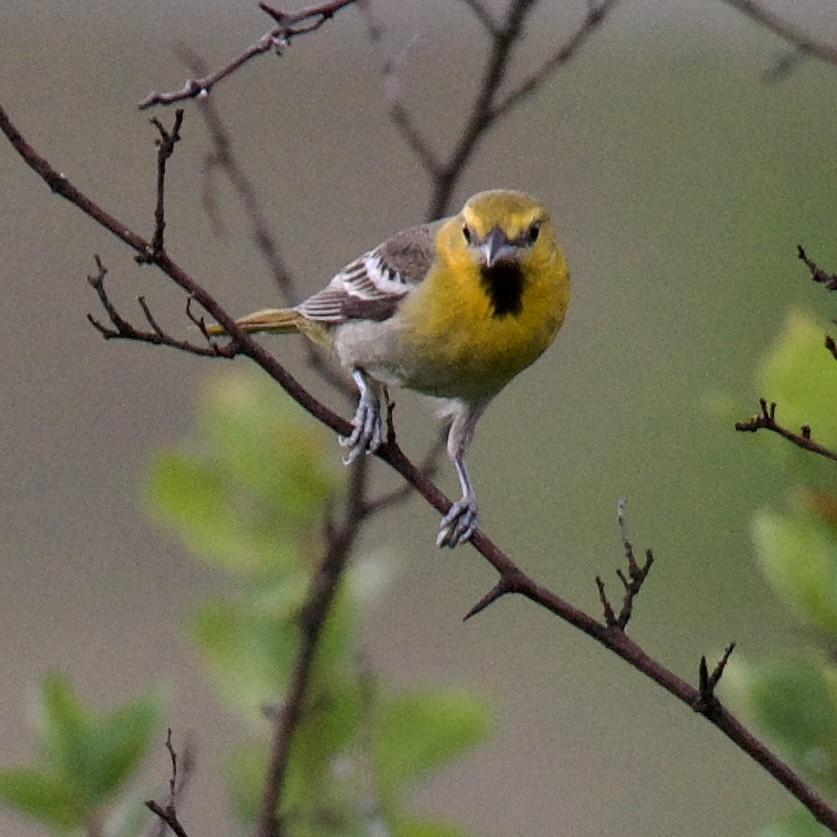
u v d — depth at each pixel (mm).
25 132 16328
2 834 10922
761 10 7371
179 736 13070
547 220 8469
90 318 6645
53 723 6797
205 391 7961
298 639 7438
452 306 8406
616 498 14953
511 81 16562
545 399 15836
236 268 15141
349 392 8453
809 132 17500
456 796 12820
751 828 12477
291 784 7168
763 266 16156
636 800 12703
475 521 8633
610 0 8211
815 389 7035
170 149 6488
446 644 13984
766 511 7098
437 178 8359
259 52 6730
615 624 6289
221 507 7750
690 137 16922
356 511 7422
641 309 16141
